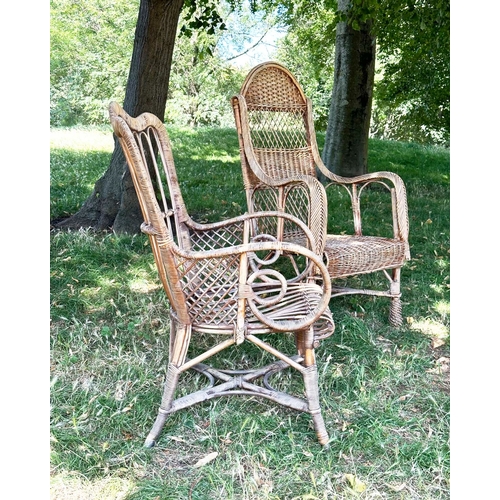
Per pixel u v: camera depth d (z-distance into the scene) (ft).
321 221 8.07
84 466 5.95
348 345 8.70
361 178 9.94
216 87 50.26
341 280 11.46
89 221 14.32
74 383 7.34
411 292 11.18
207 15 15.42
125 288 10.58
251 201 9.77
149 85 13.44
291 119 10.59
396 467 6.04
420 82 33.76
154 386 7.45
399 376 7.83
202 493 5.63
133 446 6.30
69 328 8.96
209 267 7.46
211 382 7.25
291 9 31.04
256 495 5.59
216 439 6.39
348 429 6.68
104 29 49.55
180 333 6.28
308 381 6.34
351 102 20.71
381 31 21.81
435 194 22.04
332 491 5.66
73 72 50.98
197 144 29.43
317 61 33.35
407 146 34.27
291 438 6.33
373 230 15.43
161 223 5.62
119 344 8.51
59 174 20.17
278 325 6.08
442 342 9.14
